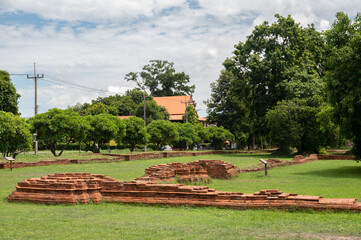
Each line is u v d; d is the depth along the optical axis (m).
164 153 36.47
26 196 11.06
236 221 8.08
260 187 14.98
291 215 8.55
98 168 24.09
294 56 45.19
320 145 40.44
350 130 21.42
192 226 7.62
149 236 6.85
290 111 39.72
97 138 35.69
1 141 25.58
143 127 40.53
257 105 49.50
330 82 21.09
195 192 10.22
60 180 11.27
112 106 68.19
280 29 46.06
